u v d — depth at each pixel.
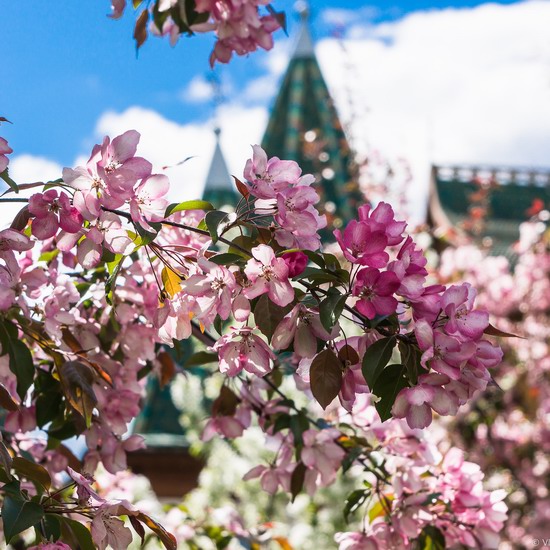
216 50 2.24
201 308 2.02
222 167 19.12
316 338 2.03
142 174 2.05
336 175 14.42
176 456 14.36
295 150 18.55
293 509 8.84
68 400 2.54
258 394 2.97
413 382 1.94
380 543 2.70
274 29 2.22
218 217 2.04
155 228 2.10
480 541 2.73
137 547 4.28
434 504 2.71
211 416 2.95
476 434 9.63
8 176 2.04
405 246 1.97
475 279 10.23
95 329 2.77
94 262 2.17
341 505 8.81
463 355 1.89
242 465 9.27
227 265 2.02
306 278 1.95
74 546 2.21
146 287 2.78
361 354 2.03
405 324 2.14
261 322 1.98
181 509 3.65
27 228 2.34
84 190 2.03
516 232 18.23
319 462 2.83
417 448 2.80
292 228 2.03
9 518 1.97
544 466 9.69
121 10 2.28
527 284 10.11
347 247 1.97
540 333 9.95
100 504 2.13
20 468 2.19
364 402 2.90
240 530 3.62
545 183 19.42
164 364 3.08
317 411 3.52
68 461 2.89
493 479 9.85
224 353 2.08
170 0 2.21
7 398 2.34
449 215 18.80
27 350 2.35
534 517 9.55
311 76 19.28
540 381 9.68
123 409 2.73
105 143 2.03
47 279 2.49
